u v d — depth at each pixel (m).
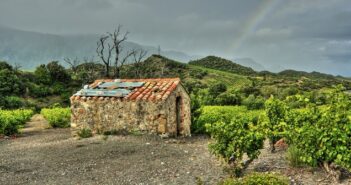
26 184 13.14
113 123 23.97
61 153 18.47
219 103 59.22
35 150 19.83
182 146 19.64
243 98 62.06
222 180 12.00
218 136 13.02
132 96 23.59
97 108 24.55
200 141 21.86
